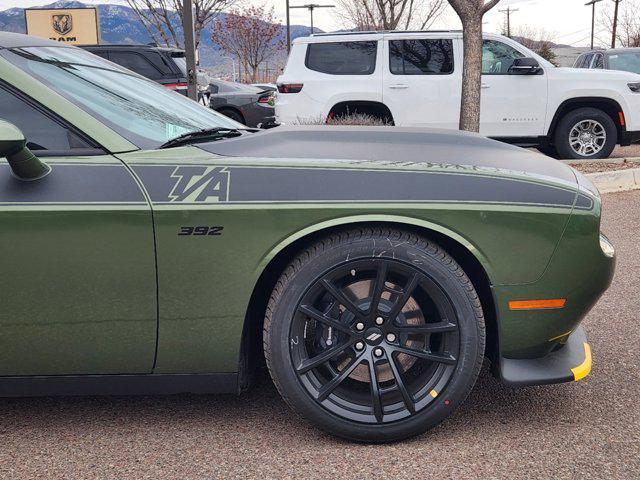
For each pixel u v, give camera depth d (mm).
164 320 2363
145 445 2482
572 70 9594
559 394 2891
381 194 2346
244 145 2613
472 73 8594
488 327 2543
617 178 8078
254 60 34656
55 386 2447
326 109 9578
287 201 2328
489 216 2340
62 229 2285
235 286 2348
